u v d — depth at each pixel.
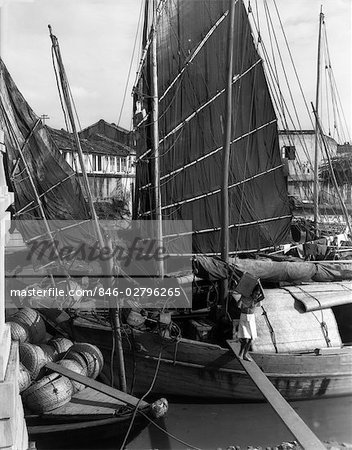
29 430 8.38
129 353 10.85
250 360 10.06
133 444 9.16
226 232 11.33
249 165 16.86
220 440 9.25
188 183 15.86
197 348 10.46
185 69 15.62
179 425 9.85
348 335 12.92
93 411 8.84
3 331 6.04
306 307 11.12
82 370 9.94
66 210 13.23
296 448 8.79
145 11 14.38
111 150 35.72
